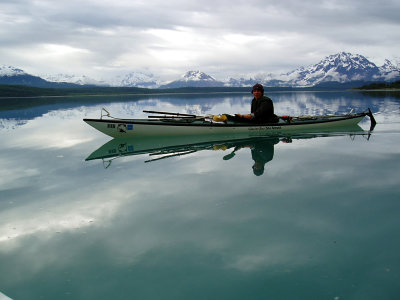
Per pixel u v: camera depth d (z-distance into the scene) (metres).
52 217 3.91
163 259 2.89
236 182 5.10
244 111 24.31
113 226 3.60
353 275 2.57
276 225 3.50
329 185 4.80
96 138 10.82
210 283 2.52
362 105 26.45
